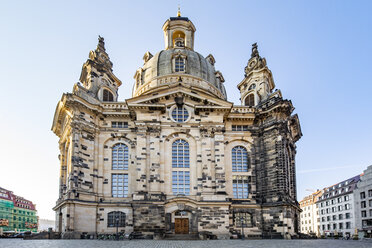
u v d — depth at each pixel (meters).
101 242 39.84
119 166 58.34
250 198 58.78
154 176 54.91
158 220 52.34
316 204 135.25
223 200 54.50
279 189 56.47
